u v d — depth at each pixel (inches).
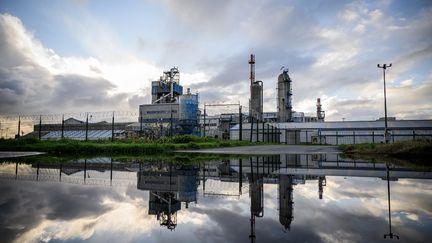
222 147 1325.0
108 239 129.6
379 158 637.9
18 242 125.0
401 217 162.2
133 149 901.2
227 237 131.1
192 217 167.9
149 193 244.4
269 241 124.6
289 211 178.7
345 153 855.1
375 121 2161.7
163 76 2313.0
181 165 499.5
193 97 1895.9
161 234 136.2
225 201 211.6
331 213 172.7
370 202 202.4
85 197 227.0
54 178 334.0
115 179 329.4
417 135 1887.3
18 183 296.0
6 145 1093.1
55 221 158.7
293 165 501.0
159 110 2079.2
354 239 125.9
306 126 2279.8
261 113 2566.4
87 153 859.4
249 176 354.6
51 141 1235.9
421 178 323.0
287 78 2598.4
